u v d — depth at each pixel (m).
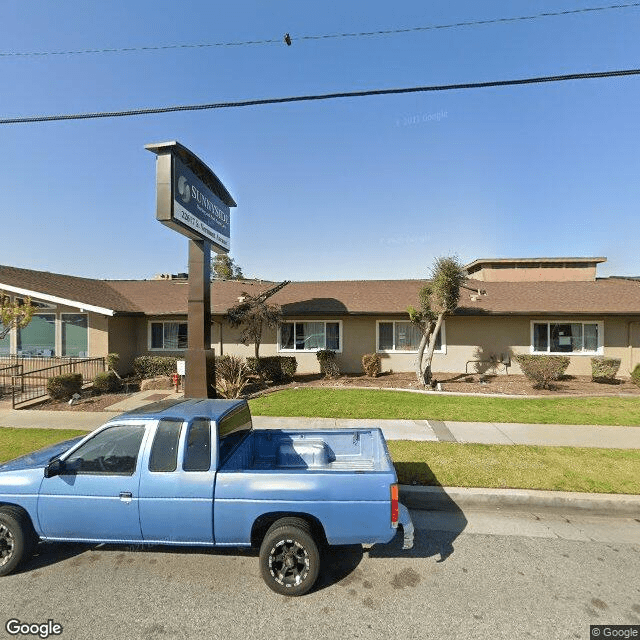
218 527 3.86
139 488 3.92
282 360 15.35
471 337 16.44
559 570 4.02
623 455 6.95
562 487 5.77
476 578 3.90
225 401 5.02
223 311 16.36
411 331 16.83
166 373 15.78
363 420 9.41
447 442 7.73
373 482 3.79
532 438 7.98
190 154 8.39
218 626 3.25
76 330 15.92
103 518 3.96
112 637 3.14
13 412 10.80
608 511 5.38
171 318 17.22
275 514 3.92
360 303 17.09
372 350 16.91
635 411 10.15
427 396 12.10
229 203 11.30
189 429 4.07
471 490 5.72
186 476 3.91
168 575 3.96
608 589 3.71
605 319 15.74
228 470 4.04
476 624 3.26
